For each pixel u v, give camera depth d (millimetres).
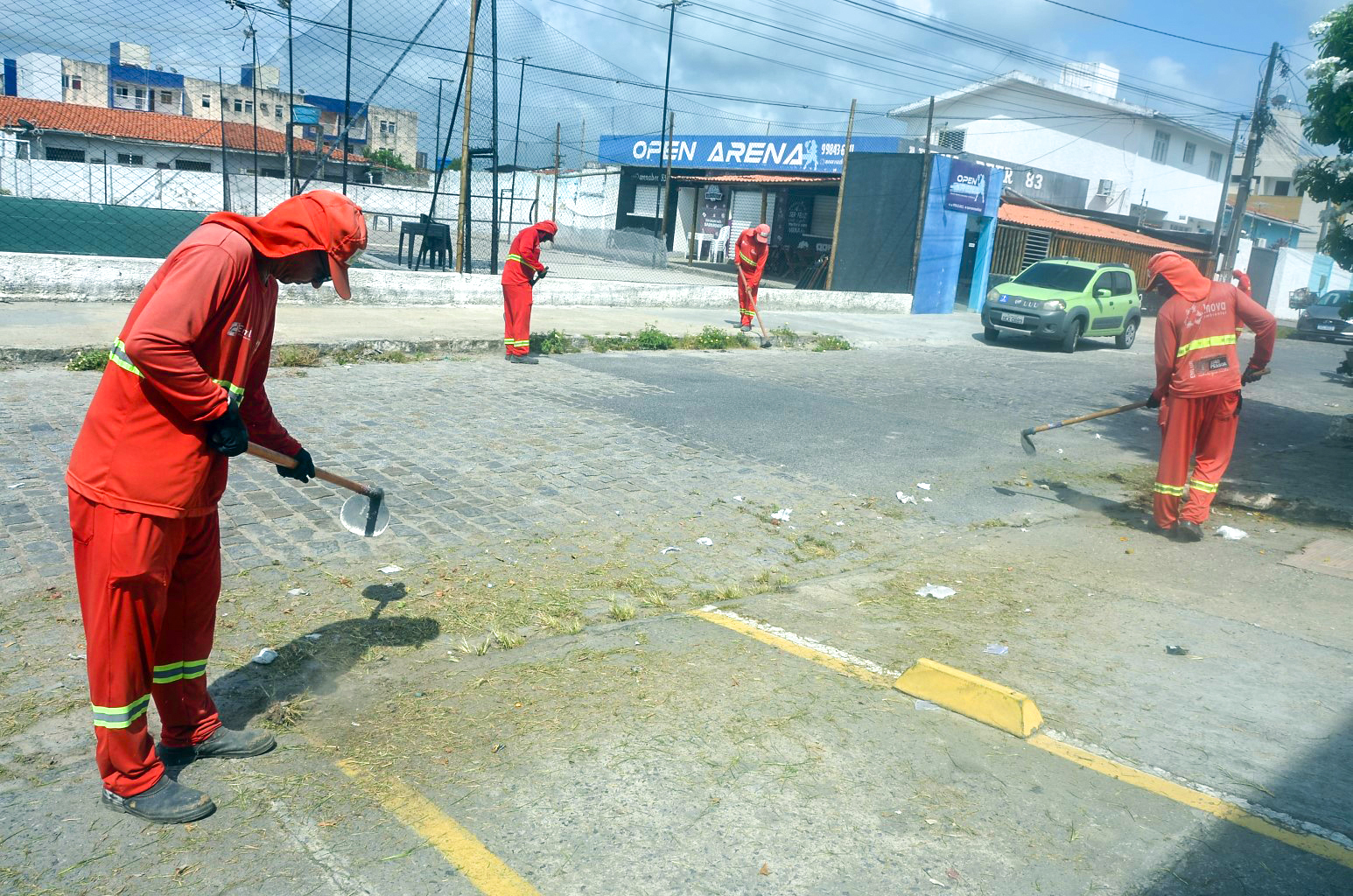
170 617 2814
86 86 42688
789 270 29688
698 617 4426
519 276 10906
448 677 3672
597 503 6207
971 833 2762
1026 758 3217
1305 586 5320
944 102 43688
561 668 3781
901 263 22500
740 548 5617
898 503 6828
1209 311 5996
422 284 14555
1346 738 3488
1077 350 18734
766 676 3775
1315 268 50344
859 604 4730
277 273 2750
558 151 28828
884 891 2486
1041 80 42719
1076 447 9312
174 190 33438
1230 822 2881
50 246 12938
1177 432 6137
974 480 7652
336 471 6348
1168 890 2545
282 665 3680
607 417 8680
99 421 2488
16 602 4051
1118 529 6477
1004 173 24547
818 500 6758
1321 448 9898
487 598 4535
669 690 3602
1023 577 5305
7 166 31109
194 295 2414
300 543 5027
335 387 8961
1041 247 28094
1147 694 3787
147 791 2672
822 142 28891
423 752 3094
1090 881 2564
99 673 2551
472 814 2752
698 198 34094
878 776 3053
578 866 2533
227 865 2477
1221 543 6176
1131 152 47406
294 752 3068
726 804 2852
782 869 2559
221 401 2492
